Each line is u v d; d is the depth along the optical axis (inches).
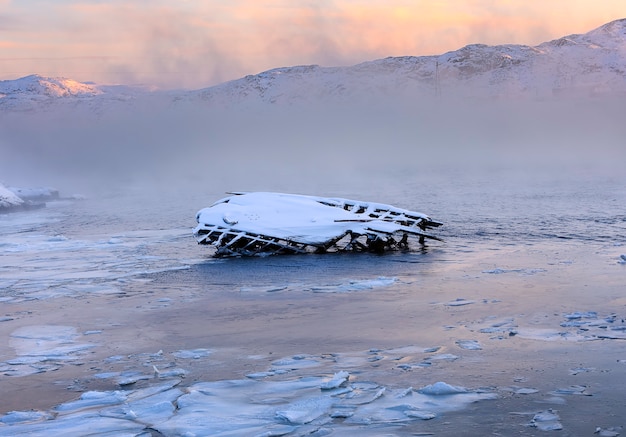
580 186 3031.5
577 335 722.2
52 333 823.1
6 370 678.5
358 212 1557.6
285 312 896.9
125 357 713.0
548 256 1272.1
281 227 1408.7
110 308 952.9
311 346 729.6
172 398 569.6
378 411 523.2
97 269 1264.8
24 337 808.3
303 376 620.1
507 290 983.0
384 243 1411.2
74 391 611.2
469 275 1112.2
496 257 1285.7
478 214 2010.3
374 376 609.9
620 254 1263.5
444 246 1444.4
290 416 509.4
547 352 664.4
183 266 1278.3
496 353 669.3
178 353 716.7
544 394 551.2
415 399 546.0
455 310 869.2
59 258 1401.3
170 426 504.1
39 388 622.8
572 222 1761.8
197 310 926.4
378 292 999.6
